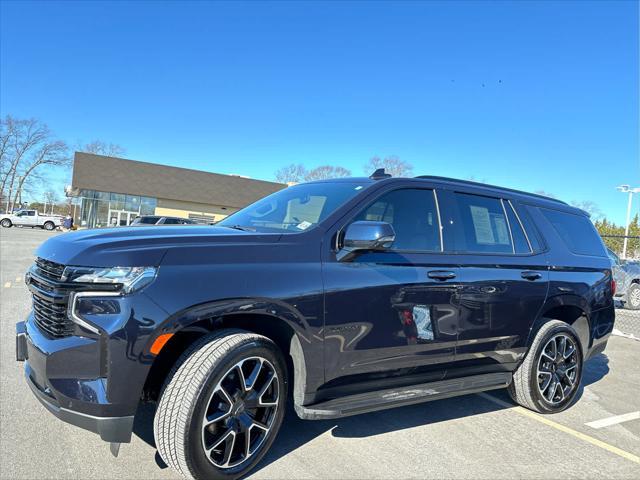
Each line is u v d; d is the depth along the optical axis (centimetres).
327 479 291
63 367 247
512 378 425
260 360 281
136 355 242
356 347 311
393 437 361
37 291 275
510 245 418
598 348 490
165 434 255
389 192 354
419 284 338
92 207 4009
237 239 285
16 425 340
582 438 388
